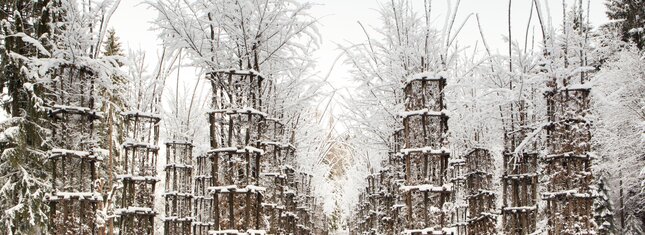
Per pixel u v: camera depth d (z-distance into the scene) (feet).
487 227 50.62
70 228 34.94
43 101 44.16
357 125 57.72
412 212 36.88
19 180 44.88
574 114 39.47
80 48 37.76
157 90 47.47
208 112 36.22
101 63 37.17
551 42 43.78
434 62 40.01
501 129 50.49
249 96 36.60
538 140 48.03
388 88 48.91
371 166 67.46
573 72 40.34
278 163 49.14
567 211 38.27
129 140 45.44
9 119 45.06
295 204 61.77
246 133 35.63
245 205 34.83
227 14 37.32
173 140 52.06
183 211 51.37
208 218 59.36
